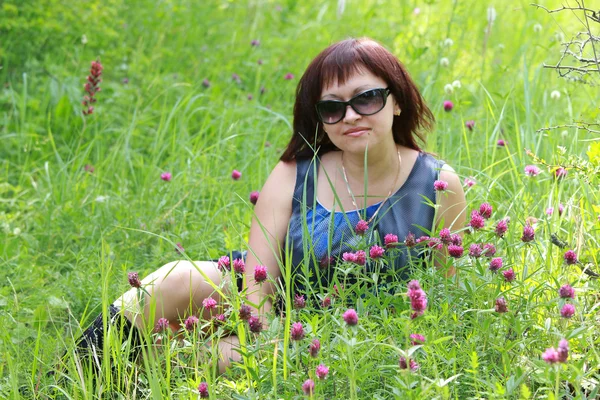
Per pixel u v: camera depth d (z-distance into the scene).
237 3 10.30
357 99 3.74
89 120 7.14
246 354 3.12
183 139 6.57
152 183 6.06
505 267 3.34
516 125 5.38
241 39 9.37
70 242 5.41
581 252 3.95
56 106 7.25
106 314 3.50
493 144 5.52
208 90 7.89
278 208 4.07
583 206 4.28
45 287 4.76
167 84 7.77
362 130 3.78
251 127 6.99
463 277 3.61
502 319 3.27
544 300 3.62
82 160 6.26
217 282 3.93
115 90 7.61
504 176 5.44
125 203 5.82
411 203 3.92
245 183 5.97
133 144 7.03
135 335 3.74
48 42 8.20
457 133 6.09
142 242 5.29
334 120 3.80
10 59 8.01
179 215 5.61
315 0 10.56
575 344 3.28
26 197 6.31
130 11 9.27
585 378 3.14
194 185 5.85
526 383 3.22
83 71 7.93
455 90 6.52
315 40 9.23
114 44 8.66
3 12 7.94
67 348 3.68
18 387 3.66
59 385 3.61
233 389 3.29
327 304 3.33
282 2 10.47
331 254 3.84
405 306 3.43
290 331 3.31
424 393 2.77
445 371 3.08
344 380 3.14
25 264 5.06
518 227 4.21
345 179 3.88
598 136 5.34
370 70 3.78
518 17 9.49
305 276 3.66
